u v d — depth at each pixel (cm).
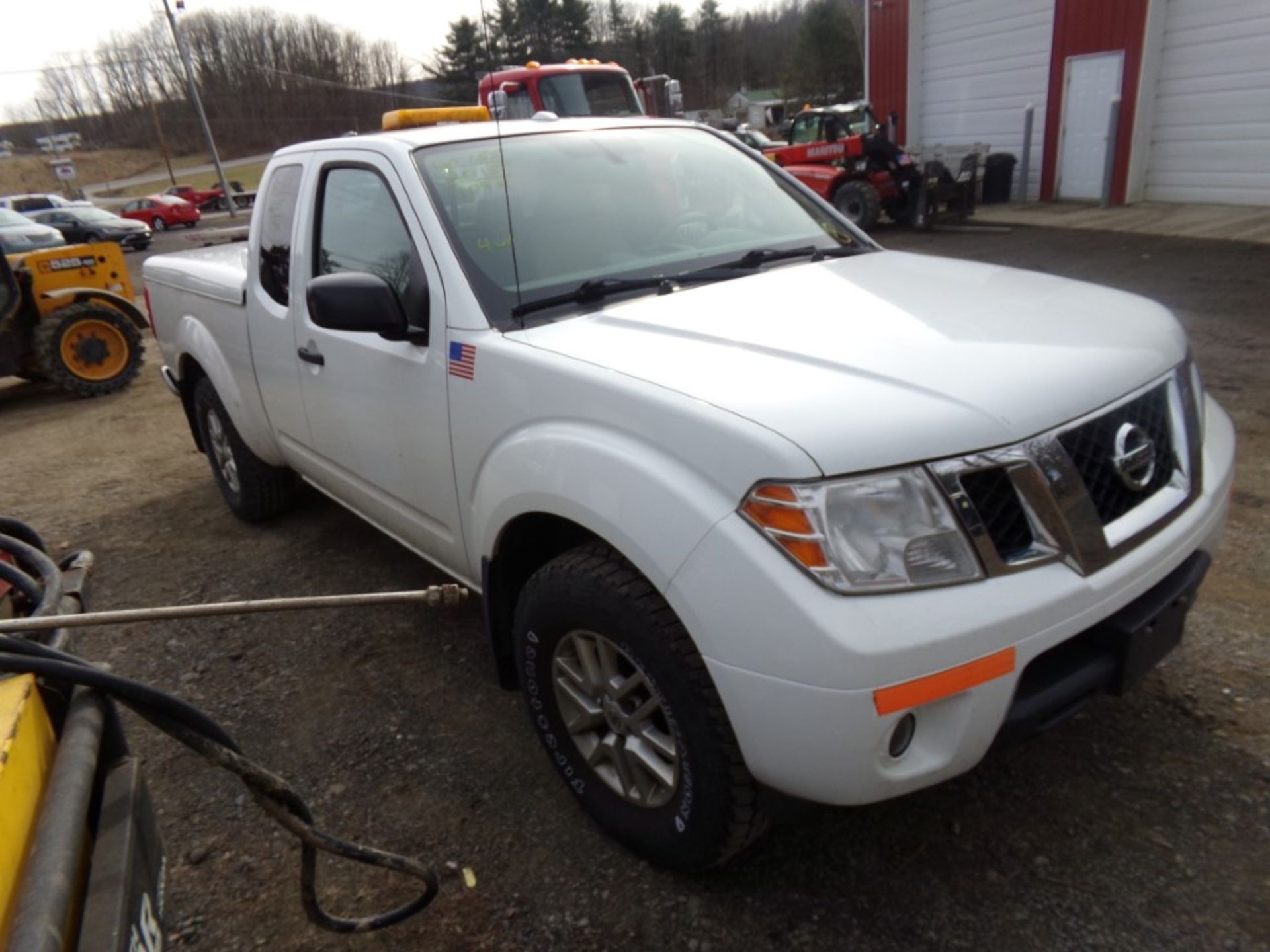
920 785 196
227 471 504
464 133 327
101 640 390
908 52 1758
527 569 276
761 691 191
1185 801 251
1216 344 678
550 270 291
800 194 372
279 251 381
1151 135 1440
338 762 301
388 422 312
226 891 253
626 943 225
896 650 181
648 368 225
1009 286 282
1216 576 358
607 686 237
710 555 195
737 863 244
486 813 273
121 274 904
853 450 189
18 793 135
